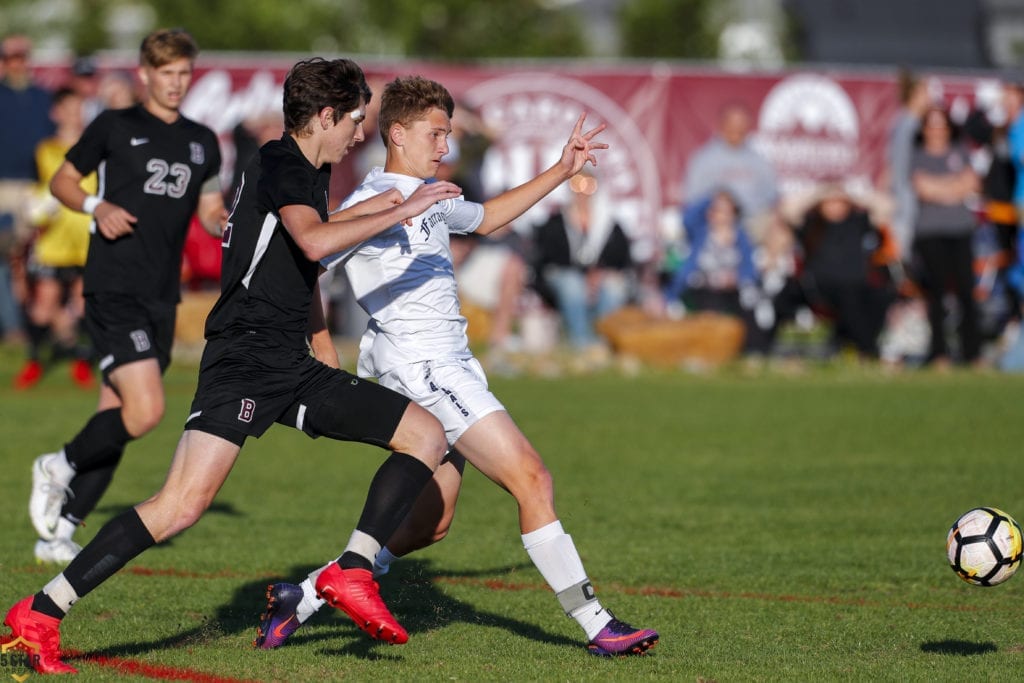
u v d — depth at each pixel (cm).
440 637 1906
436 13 12675
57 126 5394
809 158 6694
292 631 1823
